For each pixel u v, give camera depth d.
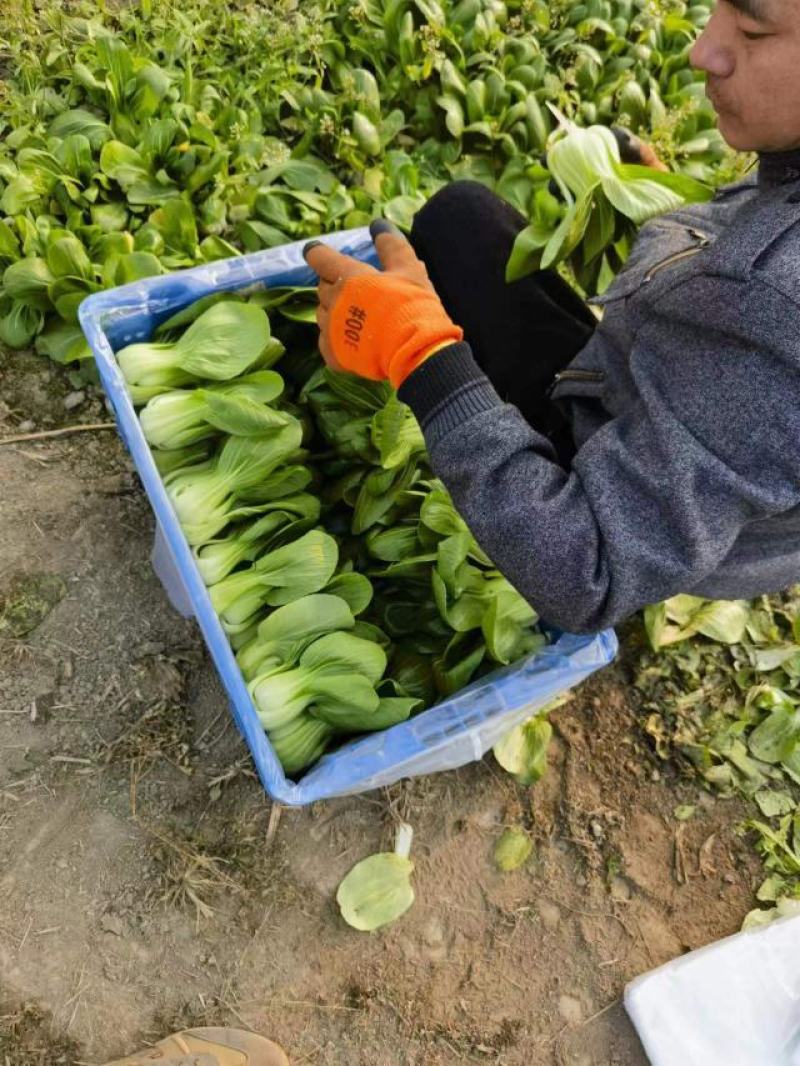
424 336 1.05
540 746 1.75
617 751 1.83
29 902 1.51
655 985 1.62
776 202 0.88
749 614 1.99
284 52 2.18
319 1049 1.52
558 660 1.28
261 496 1.42
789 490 0.87
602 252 1.65
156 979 1.51
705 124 2.42
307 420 1.55
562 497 0.96
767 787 1.85
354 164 2.11
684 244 1.22
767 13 0.77
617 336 1.17
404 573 1.47
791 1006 1.63
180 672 1.68
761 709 1.91
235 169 2.00
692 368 0.90
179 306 1.45
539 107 2.20
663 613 1.87
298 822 1.65
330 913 1.61
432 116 2.21
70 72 2.01
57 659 1.64
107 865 1.55
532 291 1.49
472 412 1.01
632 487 0.94
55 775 1.58
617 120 2.24
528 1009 1.61
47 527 1.73
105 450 1.82
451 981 1.60
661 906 1.73
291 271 1.50
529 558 0.97
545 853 1.73
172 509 1.26
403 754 1.21
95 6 2.13
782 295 0.81
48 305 1.77
